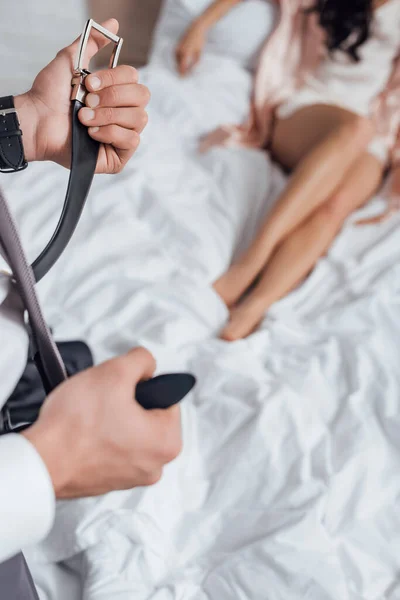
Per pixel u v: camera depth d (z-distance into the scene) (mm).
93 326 1046
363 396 971
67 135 539
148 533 729
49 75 519
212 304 1151
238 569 705
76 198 468
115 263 1166
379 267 1268
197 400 945
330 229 1338
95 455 381
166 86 1726
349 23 1596
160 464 421
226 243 1316
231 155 1516
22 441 352
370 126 1438
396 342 1111
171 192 1380
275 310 1180
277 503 790
